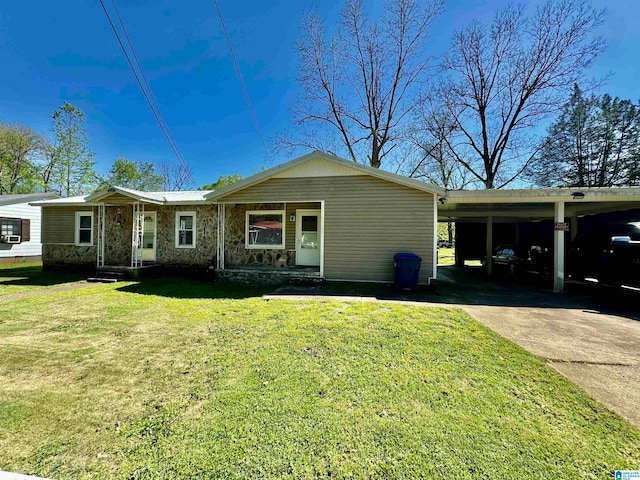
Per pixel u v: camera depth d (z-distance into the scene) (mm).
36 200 14773
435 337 4156
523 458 1893
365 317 5133
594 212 11094
